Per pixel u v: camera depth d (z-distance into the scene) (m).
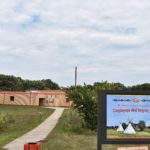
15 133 26.53
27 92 93.00
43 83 134.12
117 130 11.68
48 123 36.41
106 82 30.91
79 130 27.52
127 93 11.72
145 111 11.85
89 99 28.77
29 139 22.08
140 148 11.89
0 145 18.94
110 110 11.66
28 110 66.06
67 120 30.06
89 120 28.48
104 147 18.42
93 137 23.55
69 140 20.58
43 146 18.52
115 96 11.69
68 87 31.05
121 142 11.70
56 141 19.25
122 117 11.72
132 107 11.79
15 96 93.38
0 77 123.69
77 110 29.36
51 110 66.38
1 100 93.69
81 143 19.92
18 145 18.95
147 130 11.88
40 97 92.38
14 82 125.19
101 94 11.62
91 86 30.83
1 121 30.86
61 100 91.00
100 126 11.59
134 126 11.78
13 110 65.31
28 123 36.66
